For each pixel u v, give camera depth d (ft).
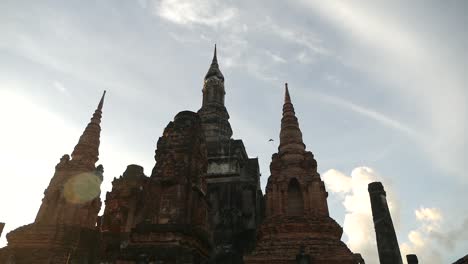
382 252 102.83
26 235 104.42
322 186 102.73
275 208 98.84
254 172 153.07
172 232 69.26
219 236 125.59
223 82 206.59
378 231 106.63
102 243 100.22
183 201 74.08
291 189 102.58
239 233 125.08
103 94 144.77
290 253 87.40
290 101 124.57
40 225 107.24
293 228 92.07
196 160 82.64
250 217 131.13
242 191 137.69
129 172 121.80
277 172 105.40
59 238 103.86
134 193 112.88
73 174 119.55
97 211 120.57
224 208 133.80
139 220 76.43
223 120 189.16
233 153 150.30
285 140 112.98
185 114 87.40
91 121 135.95
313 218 93.71
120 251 68.64
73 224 110.52
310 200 98.48
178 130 84.28
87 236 106.52
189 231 70.44
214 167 148.25
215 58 216.74
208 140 175.32
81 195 116.57
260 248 90.79
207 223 84.17
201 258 73.72
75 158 124.36
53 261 99.45
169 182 76.33
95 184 121.39
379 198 111.86
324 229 92.02
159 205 74.23
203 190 84.99
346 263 84.48
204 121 185.68
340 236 95.81
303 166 105.19
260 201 141.59
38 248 101.91
